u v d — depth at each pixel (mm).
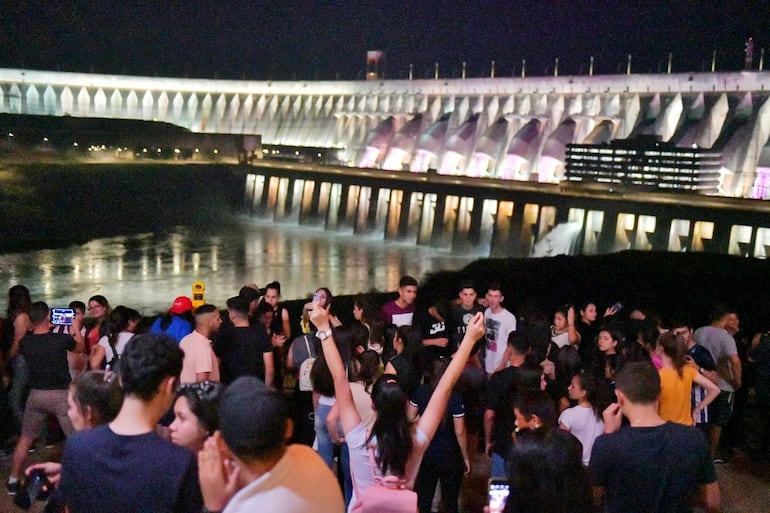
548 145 129875
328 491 4676
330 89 179000
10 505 9180
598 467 5992
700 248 74938
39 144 130875
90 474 4773
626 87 126312
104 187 126750
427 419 6508
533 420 7512
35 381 9305
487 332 12484
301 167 132500
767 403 11773
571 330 13031
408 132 157625
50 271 90750
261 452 4473
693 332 12445
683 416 8656
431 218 111875
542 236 92312
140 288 84000
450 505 8586
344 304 27219
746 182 104438
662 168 95938
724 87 112375
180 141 145500
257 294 12820
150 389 4977
